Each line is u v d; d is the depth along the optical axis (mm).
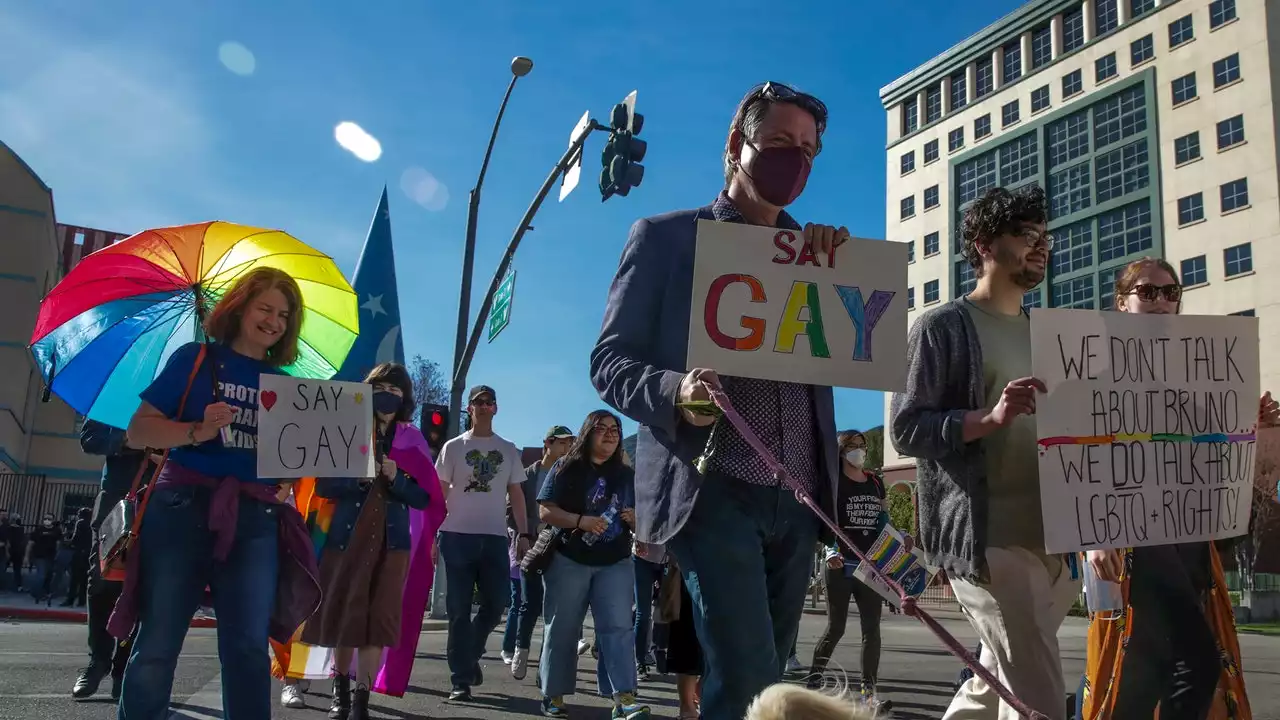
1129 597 3287
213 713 5461
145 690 3393
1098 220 51312
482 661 9508
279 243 4477
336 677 5559
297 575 3758
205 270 4359
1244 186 44125
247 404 3785
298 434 3807
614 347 2641
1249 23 44594
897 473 51125
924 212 61188
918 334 3445
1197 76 46594
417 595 5941
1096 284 51188
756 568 2518
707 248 2631
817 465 2729
